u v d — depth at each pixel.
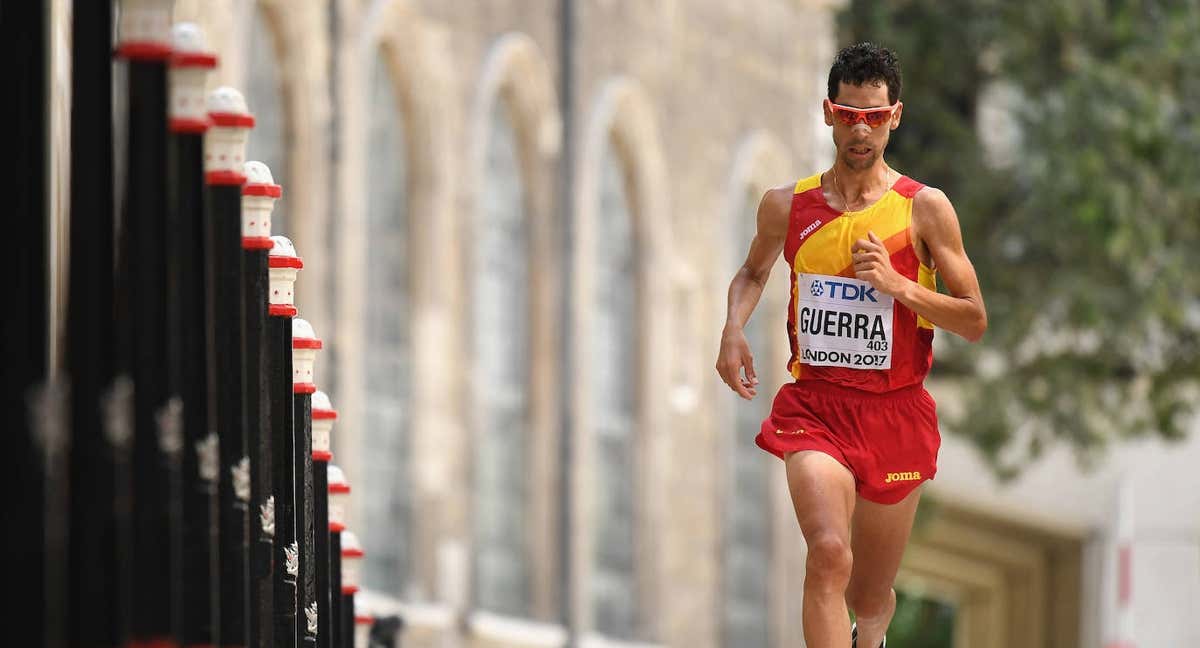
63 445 10.42
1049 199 77.12
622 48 81.44
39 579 10.20
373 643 26.59
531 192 77.69
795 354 17.09
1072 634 96.75
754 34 90.25
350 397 65.94
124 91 10.98
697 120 86.50
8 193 10.41
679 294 85.88
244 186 14.16
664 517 84.56
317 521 17.72
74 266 10.65
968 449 88.00
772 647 90.69
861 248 16.36
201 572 11.60
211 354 12.17
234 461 12.91
